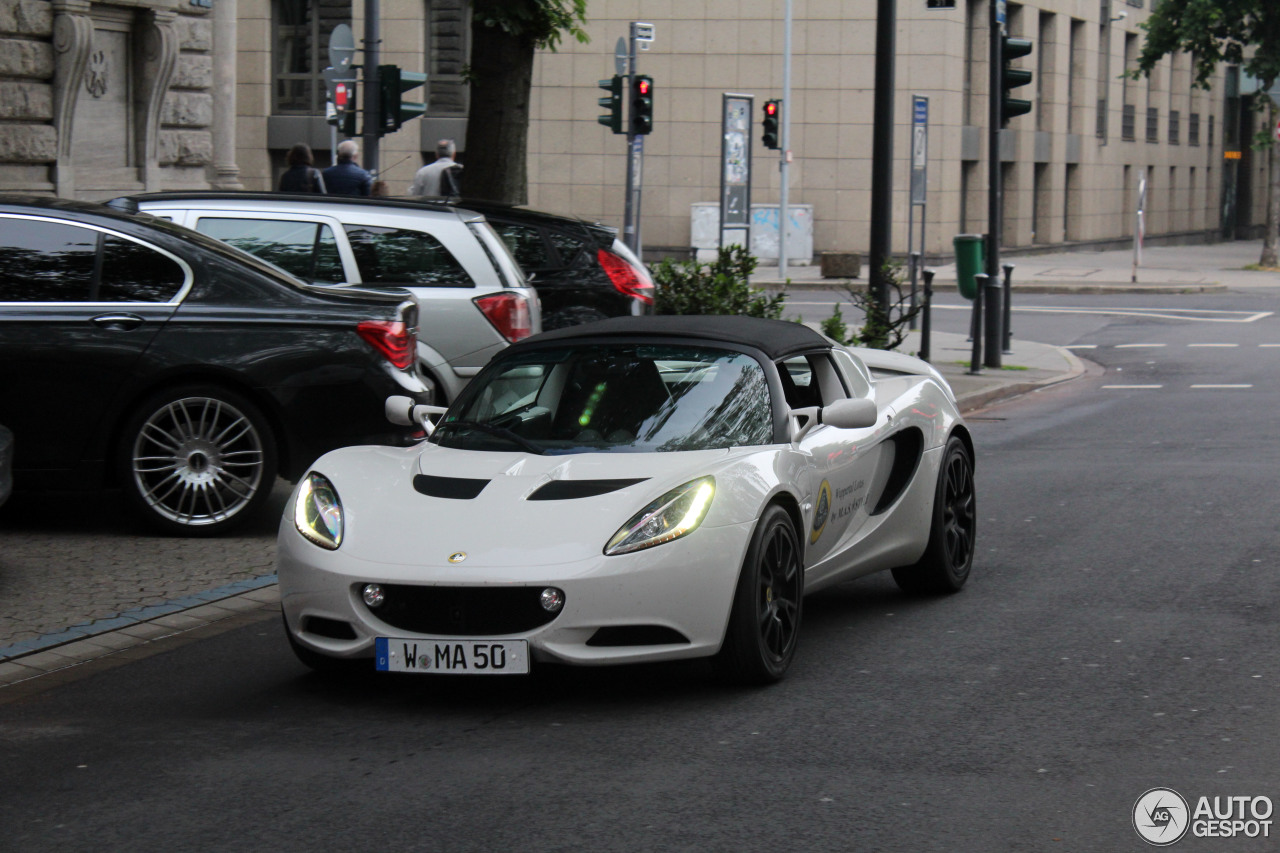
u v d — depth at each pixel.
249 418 8.25
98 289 8.26
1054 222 45.22
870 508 6.72
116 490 8.83
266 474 8.29
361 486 5.67
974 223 40.66
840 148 38.00
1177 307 27.52
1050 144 44.38
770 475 5.65
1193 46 40.22
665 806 4.37
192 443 8.27
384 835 4.16
